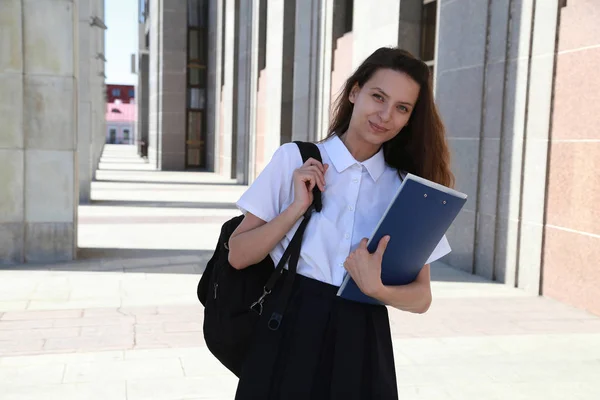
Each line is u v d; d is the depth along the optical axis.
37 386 3.98
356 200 1.85
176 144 29.20
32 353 4.57
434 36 9.49
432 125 1.87
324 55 13.63
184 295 6.35
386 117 1.76
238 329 1.86
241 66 21.77
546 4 6.52
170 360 4.48
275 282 1.82
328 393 1.78
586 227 6.03
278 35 17.27
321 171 1.78
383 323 1.88
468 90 7.72
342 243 1.82
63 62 7.57
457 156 7.96
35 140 7.65
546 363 4.61
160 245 9.25
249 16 20.83
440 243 1.94
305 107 14.81
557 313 5.96
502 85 7.11
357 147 1.87
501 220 7.22
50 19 7.49
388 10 10.09
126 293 6.38
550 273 6.52
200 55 29.44
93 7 24.19
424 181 1.63
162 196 16.50
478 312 5.94
